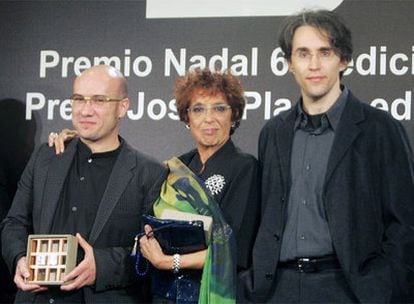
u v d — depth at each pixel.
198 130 4.19
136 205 4.03
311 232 3.81
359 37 4.42
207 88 4.20
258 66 4.49
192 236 3.83
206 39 4.55
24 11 4.71
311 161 3.89
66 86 4.64
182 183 4.00
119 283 3.93
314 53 3.96
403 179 3.87
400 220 3.82
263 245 3.87
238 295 3.94
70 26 4.68
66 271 3.78
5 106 4.66
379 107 4.37
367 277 3.73
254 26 4.52
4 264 4.39
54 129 4.62
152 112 4.55
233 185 4.11
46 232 3.99
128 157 4.11
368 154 3.87
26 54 4.68
